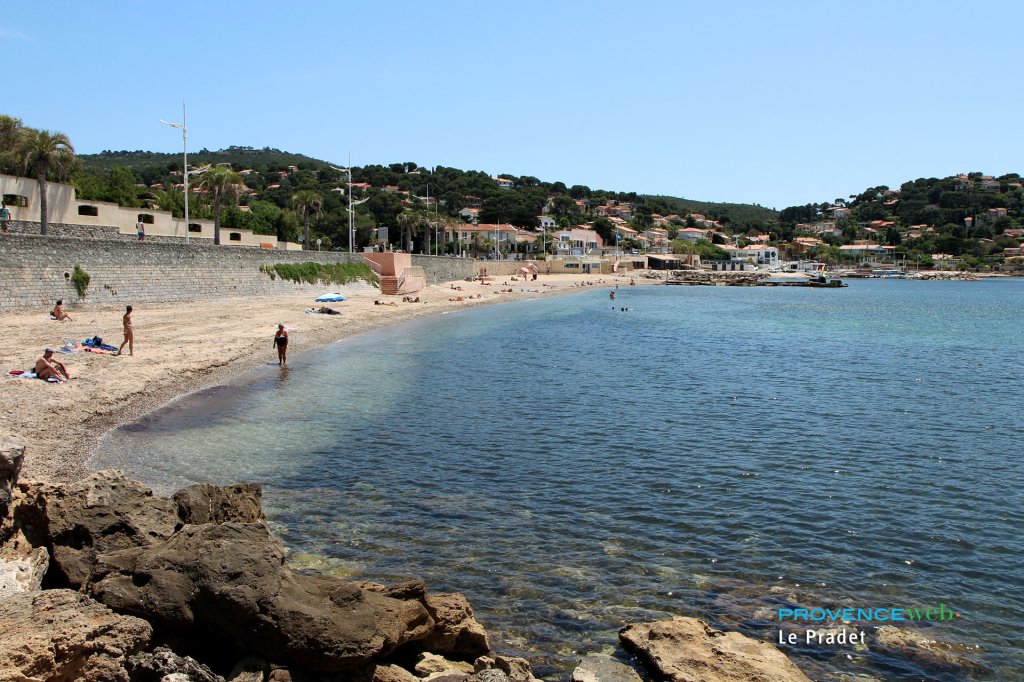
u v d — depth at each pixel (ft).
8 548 31.58
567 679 30.58
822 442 71.61
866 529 48.47
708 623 35.60
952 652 33.88
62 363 81.00
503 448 67.41
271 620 26.84
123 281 145.28
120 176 271.49
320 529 46.09
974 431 77.10
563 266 561.02
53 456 55.98
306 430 71.92
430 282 331.16
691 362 129.08
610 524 48.47
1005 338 176.14
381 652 27.76
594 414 83.20
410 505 51.24
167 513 35.99
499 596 37.81
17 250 119.44
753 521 49.57
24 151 158.10
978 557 44.39
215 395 85.97
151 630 26.89
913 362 131.85
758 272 653.71
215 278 177.06
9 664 22.44
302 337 138.62
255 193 563.89
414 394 92.73
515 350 142.10
